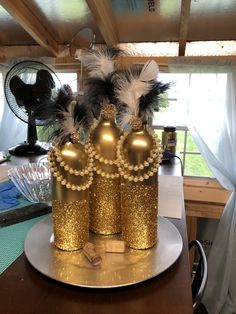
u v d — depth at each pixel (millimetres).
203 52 1922
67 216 655
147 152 648
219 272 1832
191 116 1884
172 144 1792
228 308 1797
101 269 616
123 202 690
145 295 561
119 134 700
